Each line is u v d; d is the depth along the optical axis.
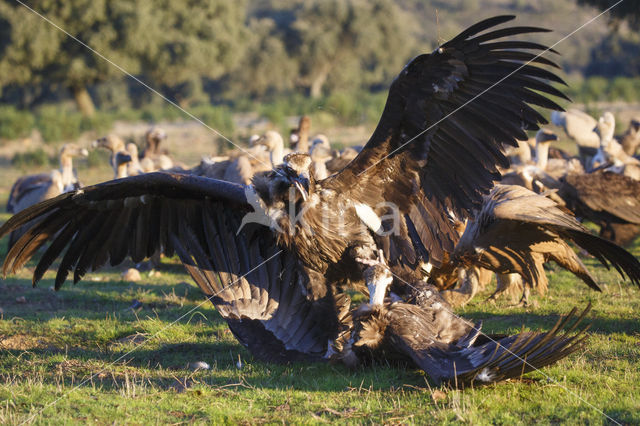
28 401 9.28
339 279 11.14
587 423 8.12
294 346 11.04
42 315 14.94
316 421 8.40
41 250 23.23
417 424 8.24
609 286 15.62
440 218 10.98
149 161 27.30
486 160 10.36
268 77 105.25
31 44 67.00
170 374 10.56
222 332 12.88
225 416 8.62
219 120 65.75
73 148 26.55
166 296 16.25
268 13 134.62
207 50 74.25
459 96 9.96
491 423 8.18
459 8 185.75
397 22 106.62
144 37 70.19
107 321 14.15
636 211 18.03
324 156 25.53
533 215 11.44
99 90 108.94
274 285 11.41
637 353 10.68
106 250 11.56
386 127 10.23
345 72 105.94
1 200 36.34
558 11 171.50
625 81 74.75
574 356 10.55
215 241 11.57
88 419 8.56
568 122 30.38
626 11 44.81
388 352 10.22
